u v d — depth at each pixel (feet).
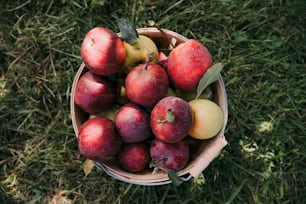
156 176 3.62
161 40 3.86
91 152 3.45
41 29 4.87
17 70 4.81
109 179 4.60
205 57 3.49
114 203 4.56
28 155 4.67
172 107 3.23
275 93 4.76
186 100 3.67
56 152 4.66
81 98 3.60
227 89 4.75
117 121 3.48
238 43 4.86
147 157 3.63
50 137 4.69
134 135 3.47
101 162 3.60
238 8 4.89
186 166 3.66
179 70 3.48
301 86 4.77
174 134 3.28
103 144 3.41
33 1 4.91
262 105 4.73
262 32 4.89
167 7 4.89
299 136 4.67
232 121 4.68
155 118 3.29
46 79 4.78
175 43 3.79
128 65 3.63
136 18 4.86
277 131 4.67
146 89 3.33
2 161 4.66
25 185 4.63
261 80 4.80
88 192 4.61
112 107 3.74
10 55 4.83
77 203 4.60
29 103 4.75
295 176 4.61
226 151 4.62
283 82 4.78
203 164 3.53
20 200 4.60
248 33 4.89
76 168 4.64
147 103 3.41
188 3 4.91
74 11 4.87
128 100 3.75
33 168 4.66
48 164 4.65
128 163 3.62
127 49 3.56
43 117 4.73
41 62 4.83
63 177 4.64
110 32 3.47
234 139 4.65
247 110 4.72
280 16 4.90
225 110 3.65
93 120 3.51
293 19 4.87
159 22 4.84
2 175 4.65
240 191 4.58
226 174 4.58
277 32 4.88
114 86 3.66
